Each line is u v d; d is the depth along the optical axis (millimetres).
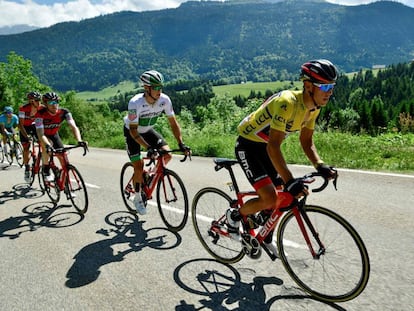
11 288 3275
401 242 3623
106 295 3066
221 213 3701
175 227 4402
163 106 4520
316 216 2887
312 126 2957
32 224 4945
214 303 2871
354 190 5406
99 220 4945
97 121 58656
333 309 2699
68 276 3434
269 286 3062
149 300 2961
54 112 5363
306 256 2975
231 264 3488
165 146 4613
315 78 2469
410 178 5848
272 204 2934
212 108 41219
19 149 9633
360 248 2605
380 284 2918
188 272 3381
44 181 5922
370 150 7973
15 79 47812
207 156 9656
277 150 2668
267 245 3195
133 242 4141
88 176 7895
